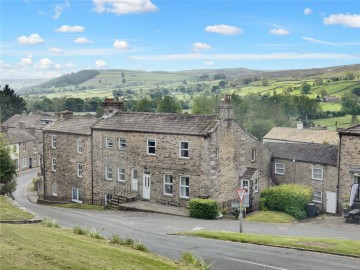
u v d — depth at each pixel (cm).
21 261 1366
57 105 18525
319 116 13588
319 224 3778
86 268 1392
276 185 4981
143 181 4472
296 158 4838
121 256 1633
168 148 4275
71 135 5034
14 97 14488
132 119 4669
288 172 4922
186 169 4169
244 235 2542
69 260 1447
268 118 11544
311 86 19975
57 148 5212
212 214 3812
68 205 4781
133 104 14000
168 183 4325
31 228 2027
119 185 4644
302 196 4272
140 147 4462
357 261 1972
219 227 3341
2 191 5312
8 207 3134
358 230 3378
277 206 4312
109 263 1495
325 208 4616
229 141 4284
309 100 13688
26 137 9338
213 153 4072
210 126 4125
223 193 4231
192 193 4147
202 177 4078
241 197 2780
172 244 2328
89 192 4884
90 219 3612
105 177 4762
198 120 4281
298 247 2212
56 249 1579
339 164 4325
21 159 9106
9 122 11881
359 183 4209
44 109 18650
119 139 4619
